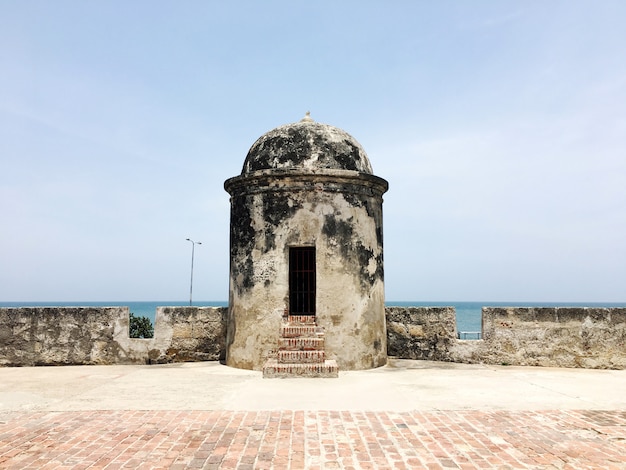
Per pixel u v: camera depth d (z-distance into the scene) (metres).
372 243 10.95
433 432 5.81
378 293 11.00
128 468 4.74
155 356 11.34
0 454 5.10
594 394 7.85
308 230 10.34
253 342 10.27
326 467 4.77
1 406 7.04
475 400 7.37
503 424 6.13
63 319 11.29
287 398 7.44
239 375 9.52
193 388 8.22
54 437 5.63
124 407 6.94
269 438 5.58
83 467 4.76
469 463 4.87
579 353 10.76
